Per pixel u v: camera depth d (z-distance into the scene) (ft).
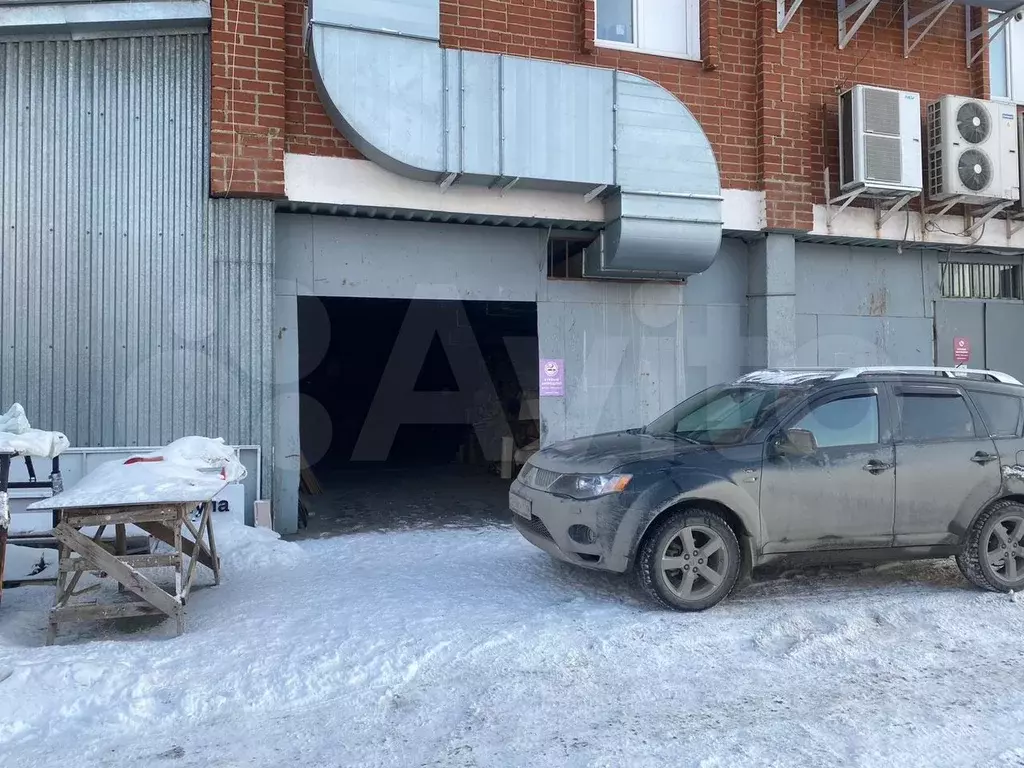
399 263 27.91
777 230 31.27
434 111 25.03
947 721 12.44
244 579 20.27
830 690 13.66
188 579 17.38
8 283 23.88
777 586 19.57
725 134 30.94
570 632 16.06
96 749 11.66
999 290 36.94
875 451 18.56
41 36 24.12
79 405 24.26
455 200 26.78
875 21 33.24
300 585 19.58
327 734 12.12
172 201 24.91
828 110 32.37
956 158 32.24
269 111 24.84
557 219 28.12
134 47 24.72
